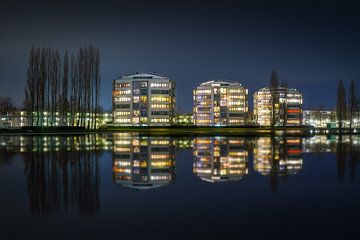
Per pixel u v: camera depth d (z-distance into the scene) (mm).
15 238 13523
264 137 81312
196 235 13828
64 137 79938
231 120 192250
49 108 114500
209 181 24922
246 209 17422
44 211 17156
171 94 176000
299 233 14000
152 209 17484
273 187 22766
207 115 191625
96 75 121250
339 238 13477
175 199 19453
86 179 25734
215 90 191375
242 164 34000
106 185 23438
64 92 118500
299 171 29641
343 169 30812
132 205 18234
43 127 105625
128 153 44062
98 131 109000
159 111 170750
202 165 33250
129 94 171875
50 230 14398
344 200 19234
